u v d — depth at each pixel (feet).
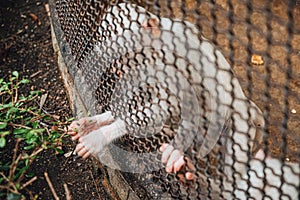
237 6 4.89
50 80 7.54
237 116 4.44
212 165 4.67
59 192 6.14
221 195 4.67
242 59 4.81
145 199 5.21
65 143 6.60
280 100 5.47
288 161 4.54
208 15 4.42
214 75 4.42
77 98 6.32
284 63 6.04
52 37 7.80
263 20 5.72
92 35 5.51
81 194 6.15
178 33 4.47
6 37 8.29
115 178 5.68
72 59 6.26
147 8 4.70
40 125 6.45
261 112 4.85
